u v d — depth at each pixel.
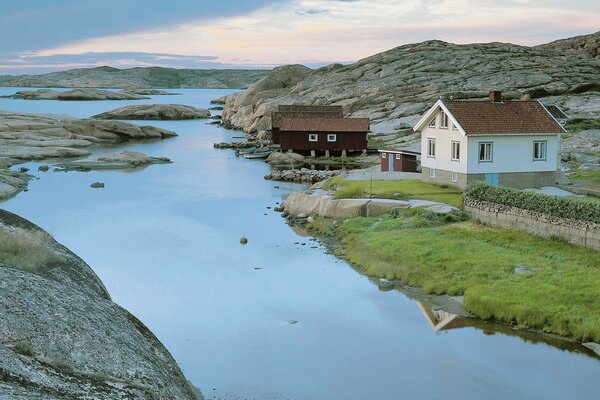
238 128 148.12
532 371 23.52
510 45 167.88
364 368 24.22
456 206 46.50
